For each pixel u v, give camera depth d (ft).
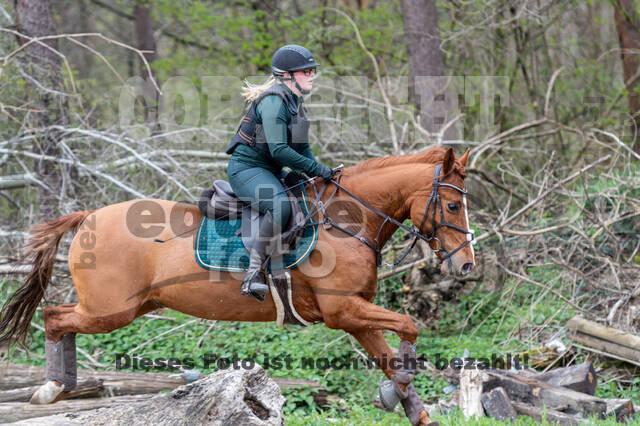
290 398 22.89
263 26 55.83
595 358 25.08
